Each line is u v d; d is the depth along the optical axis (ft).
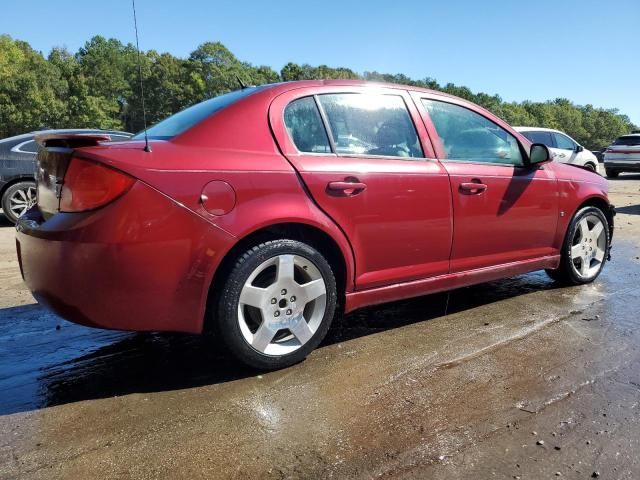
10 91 211.61
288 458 6.79
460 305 13.15
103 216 7.57
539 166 13.16
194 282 8.19
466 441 7.15
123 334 11.34
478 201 11.59
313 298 9.45
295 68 274.77
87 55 254.68
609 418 7.72
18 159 26.13
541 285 15.02
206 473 6.49
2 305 13.41
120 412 7.95
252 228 8.49
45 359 10.02
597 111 497.87
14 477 6.41
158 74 254.88
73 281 7.70
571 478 6.39
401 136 10.81
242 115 9.12
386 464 6.65
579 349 10.27
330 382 8.89
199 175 8.16
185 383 8.92
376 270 10.28
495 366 9.50
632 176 68.18
